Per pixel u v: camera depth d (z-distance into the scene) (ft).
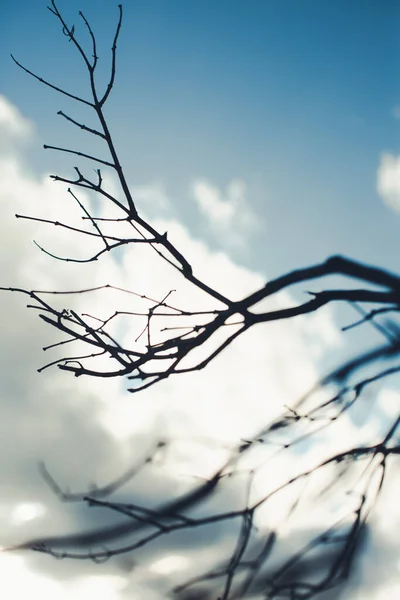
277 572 9.89
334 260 10.09
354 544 9.80
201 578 10.33
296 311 10.19
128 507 10.44
